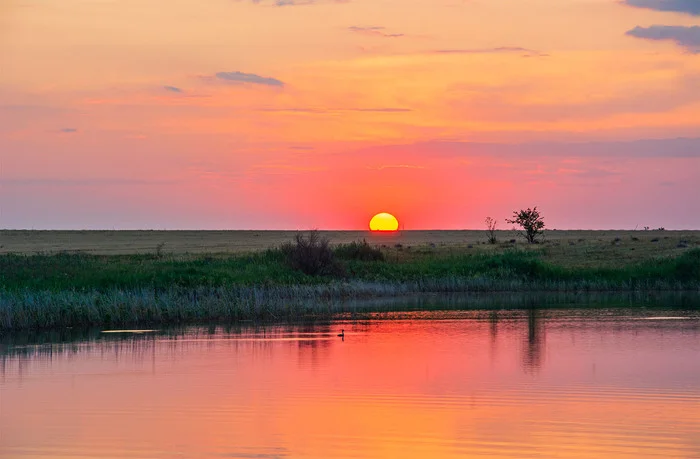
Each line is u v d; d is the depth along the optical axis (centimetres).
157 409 2819
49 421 2672
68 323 5106
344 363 3700
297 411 2775
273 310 5719
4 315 4912
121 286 6259
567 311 5872
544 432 2500
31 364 3716
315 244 8050
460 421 2634
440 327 4984
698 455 2277
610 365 3606
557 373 3416
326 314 5769
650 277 8081
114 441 2452
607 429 2528
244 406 2858
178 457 2298
